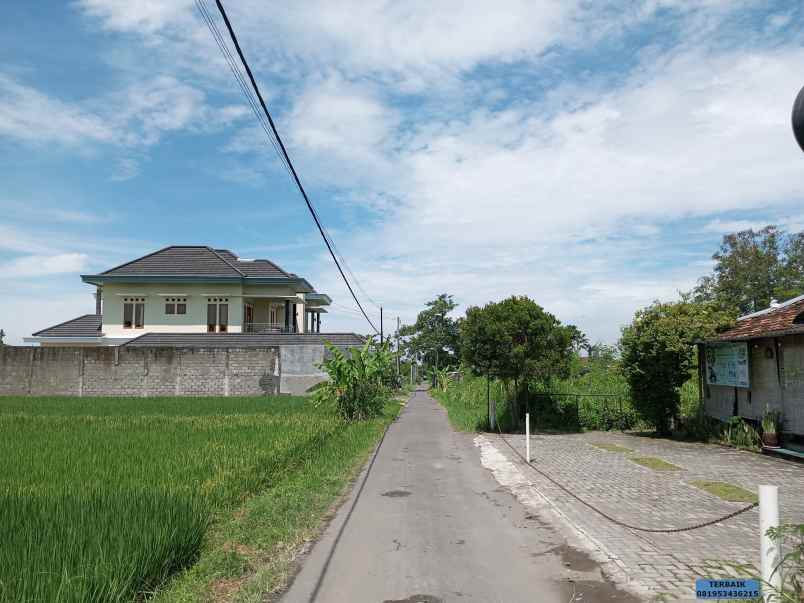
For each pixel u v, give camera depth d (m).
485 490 11.01
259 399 31.09
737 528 8.09
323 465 13.20
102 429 17.20
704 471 12.93
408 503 9.90
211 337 40.25
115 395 35.81
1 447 13.39
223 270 43.31
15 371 36.25
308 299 52.44
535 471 13.04
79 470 10.45
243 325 42.53
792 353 14.92
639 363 19.59
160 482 9.45
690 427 19.67
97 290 46.91
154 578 5.82
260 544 7.33
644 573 6.24
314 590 5.91
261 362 36.25
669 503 9.72
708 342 18.28
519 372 21.19
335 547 7.35
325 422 19.58
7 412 23.14
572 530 8.08
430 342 79.88
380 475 12.68
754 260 38.84
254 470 10.84
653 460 14.59
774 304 17.58
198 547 6.93
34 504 7.05
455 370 62.06
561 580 6.12
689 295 27.64
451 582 6.09
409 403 43.56
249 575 6.34
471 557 6.93
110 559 5.34
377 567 6.59
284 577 6.27
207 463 11.16
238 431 16.66
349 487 11.35
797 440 15.07
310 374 36.38
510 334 21.06
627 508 9.37
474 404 30.70
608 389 24.95
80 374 36.00
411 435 20.86
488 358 21.34
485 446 17.64
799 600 4.82
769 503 4.93
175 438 15.05
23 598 4.55
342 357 25.23
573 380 27.67
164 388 35.91
